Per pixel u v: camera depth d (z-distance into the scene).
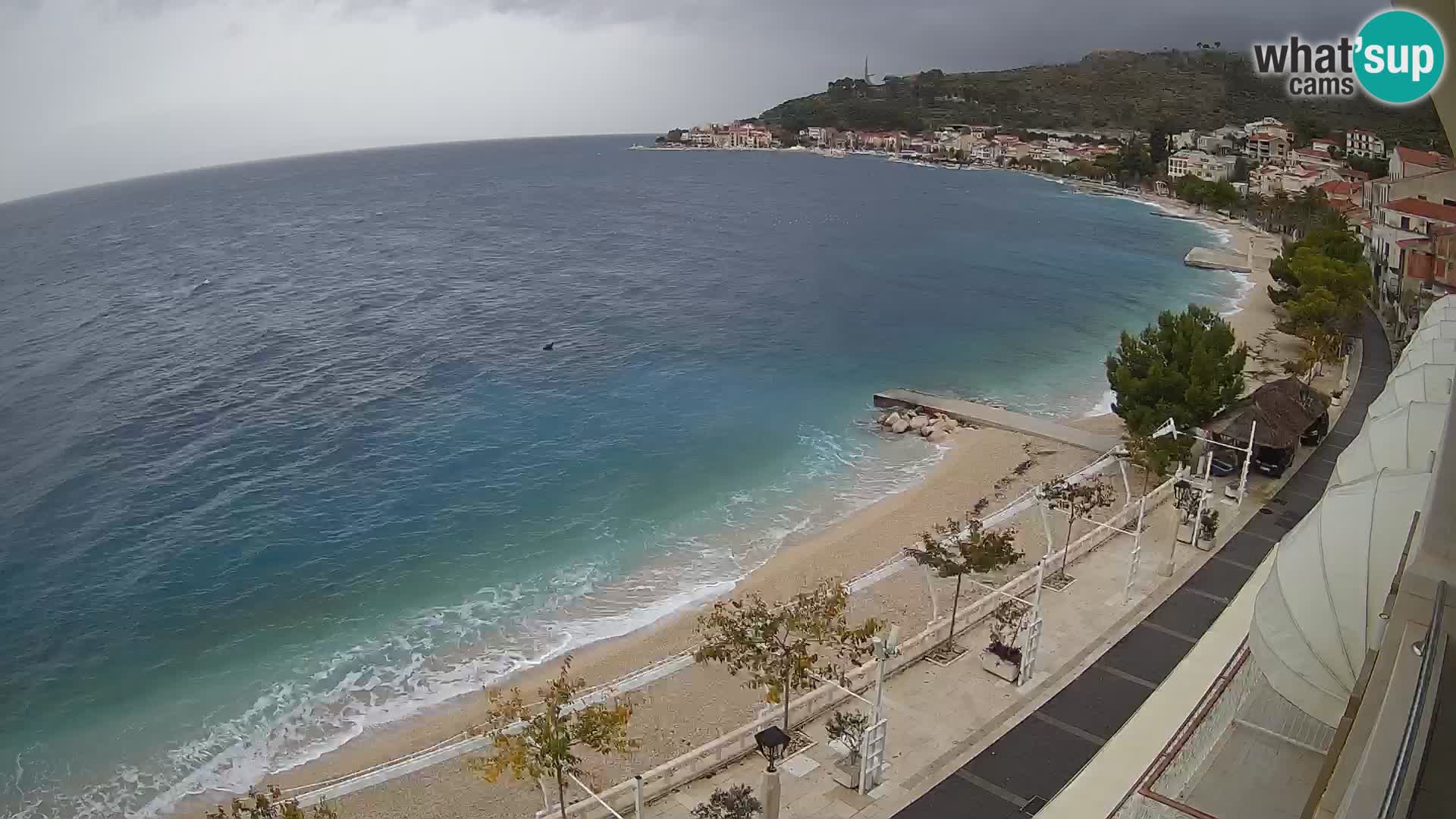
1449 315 36.69
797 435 61.75
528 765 22.06
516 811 27.58
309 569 44.19
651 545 45.78
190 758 31.23
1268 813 14.99
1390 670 9.23
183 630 39.16
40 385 77.38
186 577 43.75
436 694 34.25
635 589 41.50
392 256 154.50
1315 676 14.60
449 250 159.50
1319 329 68.38
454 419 66.19
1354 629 14.12
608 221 198.25
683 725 31.03
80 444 62.50
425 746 31.02
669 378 76.38
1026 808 23.67
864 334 91.38
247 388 75.31
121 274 145.50
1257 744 16.39
